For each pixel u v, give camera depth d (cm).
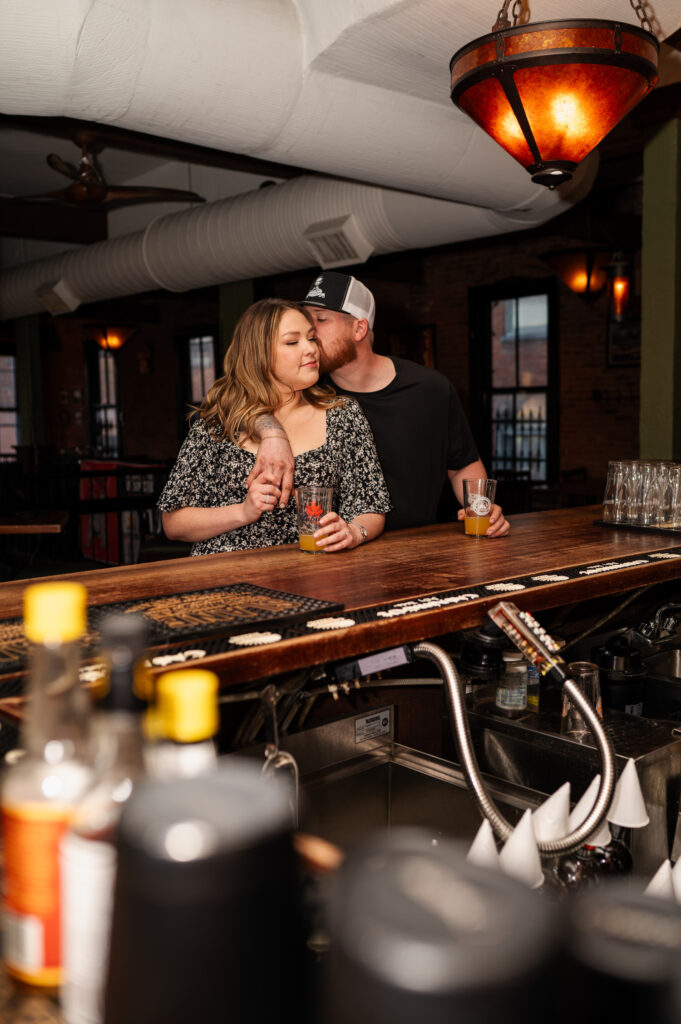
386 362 279
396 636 135
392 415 273
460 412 290
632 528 238
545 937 37
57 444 1434
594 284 672
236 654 115
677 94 400
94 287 848
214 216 673
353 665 128
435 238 551
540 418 874
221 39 302
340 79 343
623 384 799
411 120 377
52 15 265
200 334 1204
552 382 859
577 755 148
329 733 151
